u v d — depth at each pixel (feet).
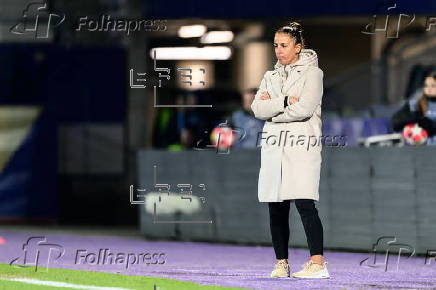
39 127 185.68
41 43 188.14
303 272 93.61
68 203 187.42
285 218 94.48
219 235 140.97
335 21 196.85
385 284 90.17
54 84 187.42
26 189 184.85
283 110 91.40
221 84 193.06
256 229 136.87
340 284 89.51
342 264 111.34
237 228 138.92
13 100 186.19
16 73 186.70
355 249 126.93
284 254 94.73
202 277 95.96
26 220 184.85
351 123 162.30
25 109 186.09
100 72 189.16
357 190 126.62
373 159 124.98
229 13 189.16
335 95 187.11
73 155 188.65
